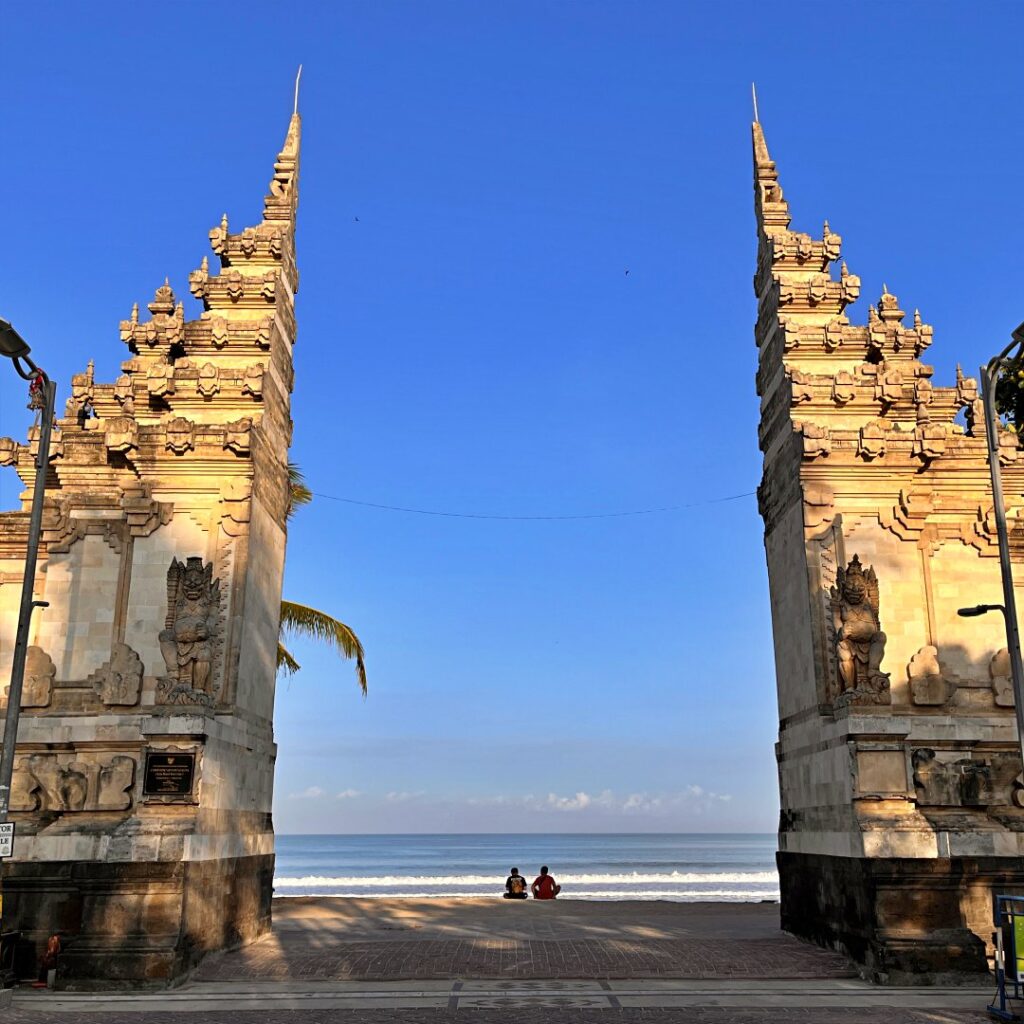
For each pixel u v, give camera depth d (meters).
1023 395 26.55
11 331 22.20
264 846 30.38
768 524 33.81
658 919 34.94
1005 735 28.94
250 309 32.66
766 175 35.84
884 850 24.53
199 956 24.62
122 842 24.12
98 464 30.69
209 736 25.61
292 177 35.47
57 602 29.34
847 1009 20.50
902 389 31.33
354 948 27.19
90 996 22.16
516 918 35.00
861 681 26.66
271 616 31.64
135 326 32.09
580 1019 19.58
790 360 32.78
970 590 30.30
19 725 28.17
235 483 29.28
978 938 23.64
